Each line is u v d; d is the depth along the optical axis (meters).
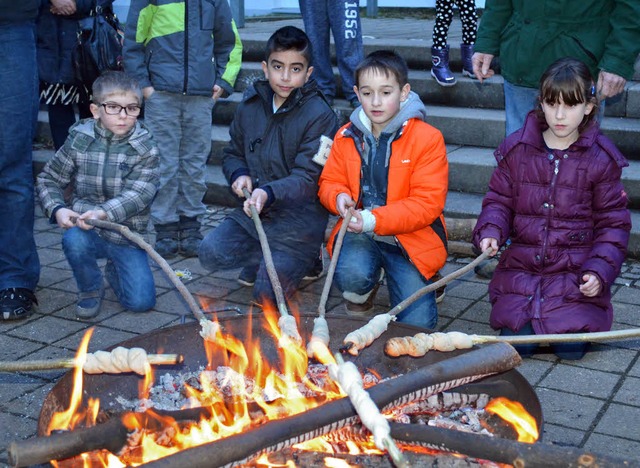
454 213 5.56
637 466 2.01
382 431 2.03
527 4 4.29
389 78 3.69
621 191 3.74
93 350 3.95
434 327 4.06
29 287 4.41
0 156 4.21
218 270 4.64
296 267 4.32
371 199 4.01
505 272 3.95
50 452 2.19
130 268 4.34
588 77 3.54
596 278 3.60
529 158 3.82
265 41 7.72
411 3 10.66
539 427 2.44
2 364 2.53
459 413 2.81
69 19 5.87
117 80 4.19
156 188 4.39
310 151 4.19
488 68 4.74
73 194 4.49
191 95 5.18
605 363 3.78
